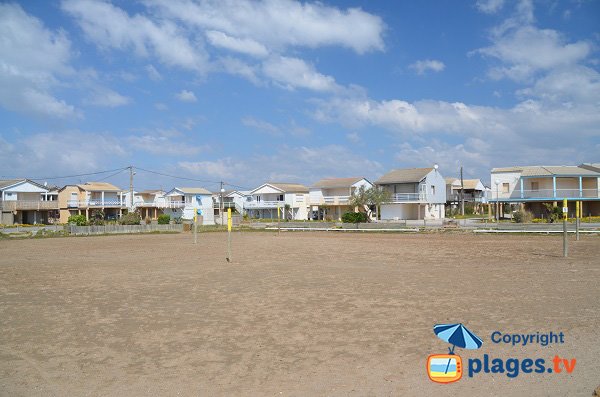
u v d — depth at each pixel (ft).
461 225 149.18
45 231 149.07
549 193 166.71
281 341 26.27
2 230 164.86
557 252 69.62
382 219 214.28
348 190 240.94
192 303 37.42
